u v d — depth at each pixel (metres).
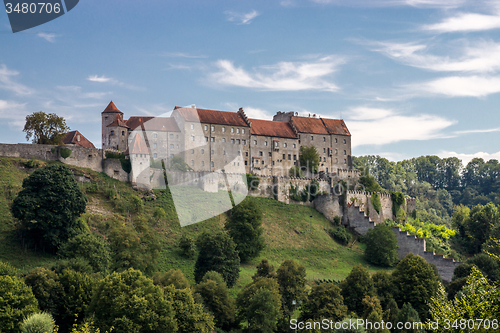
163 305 77.38
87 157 150.25
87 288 85.75
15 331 71.31
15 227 114.75
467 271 124.88
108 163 150.38
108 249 109.75
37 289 81.81
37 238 113.25
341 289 102.38
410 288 108.94
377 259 147.88
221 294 97.62
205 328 81.12
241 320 98.69
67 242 108.75
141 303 75.25
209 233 120.38
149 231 117.75
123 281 80.69
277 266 134.88
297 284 106.44
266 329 89.38
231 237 124.25
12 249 109.06
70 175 120.38
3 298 73.62
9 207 120.50
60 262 93.12
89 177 145.38
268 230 153.00
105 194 140.38
